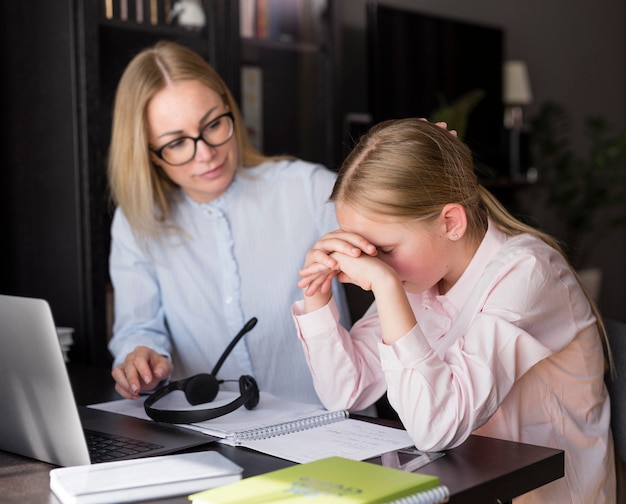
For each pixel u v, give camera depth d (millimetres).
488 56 4910
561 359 1453
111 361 2475
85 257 2418
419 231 1369
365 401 1588
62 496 1084
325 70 3229
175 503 1062
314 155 3217
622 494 1627
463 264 1476
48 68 2455
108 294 2465
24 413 1296
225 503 991
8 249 2648
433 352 1285
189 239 1992
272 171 2043
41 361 1229
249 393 1505
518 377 1344
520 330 1320
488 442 1294
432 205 1363
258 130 3021
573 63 5934
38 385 1247
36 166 2523
